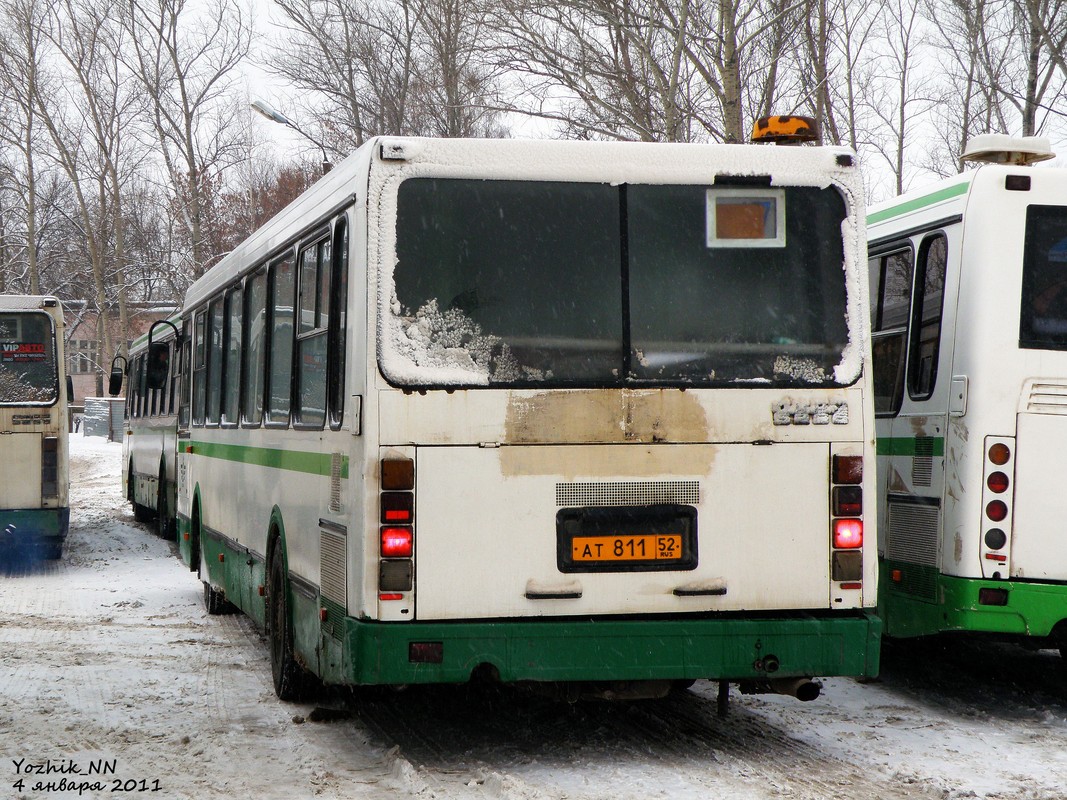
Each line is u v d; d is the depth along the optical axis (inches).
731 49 697.6
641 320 245.0
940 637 349.4
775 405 246.4
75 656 380.8
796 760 252.4
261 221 1772.9
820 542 246.4
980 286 303.7
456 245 240.7
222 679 344.2
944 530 306.2
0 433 603.5
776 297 250.2
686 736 273.6
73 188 2134.6
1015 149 322.0
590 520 238.5
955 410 305.6
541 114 788.0
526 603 235.5
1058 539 298.7
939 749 264.4
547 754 256.8
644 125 775.7
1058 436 300.4
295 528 295.0
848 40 916.6
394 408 233.8
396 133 1218.0
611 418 240.7
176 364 716.7
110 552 706.2
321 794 228.1
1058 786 234.7
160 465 762.2
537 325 241.3
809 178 252.7
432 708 304.5
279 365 325.1
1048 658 394.3
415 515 232.8
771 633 240.7
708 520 242.7
